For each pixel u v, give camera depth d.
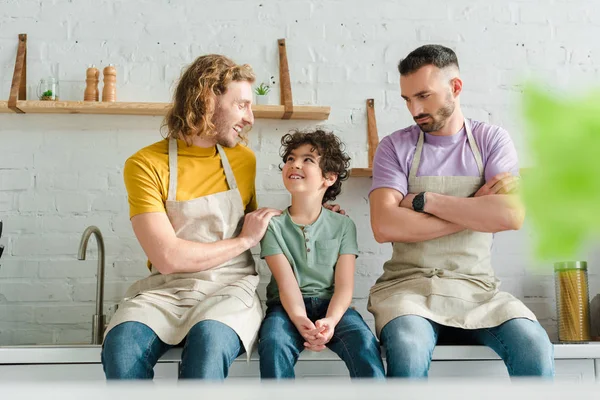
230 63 2.09
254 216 2.00
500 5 2.66
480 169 2.09
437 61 2.08
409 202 2.04
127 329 1.72
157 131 2.51
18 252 2.42
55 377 1.88
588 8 2.68
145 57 2.54
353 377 1.75
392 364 1.73
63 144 2.47
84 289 2.42
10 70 2.49
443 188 2.07
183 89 2.07
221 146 2.11
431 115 2.08
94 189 2.46
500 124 2.60
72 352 1.88
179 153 2.05
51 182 2.46
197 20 2.57
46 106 2.39
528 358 1.74
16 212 2.44
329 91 2.57
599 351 1.97
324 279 2.00
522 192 0.29
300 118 2.54
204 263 1.88
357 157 2.55
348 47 2.61
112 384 0.38
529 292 2.52
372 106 2.58
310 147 2.07
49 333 2.39
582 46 2.65
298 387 0.36
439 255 2.02
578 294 2.32
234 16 2.59
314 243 2.02
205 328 1.71
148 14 2.56
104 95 2.44
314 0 2.62
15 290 2.41
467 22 2.64
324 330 1.79
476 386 0.36
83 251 2.13
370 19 2.62
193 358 1.65
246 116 2.08
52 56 2.52
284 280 1.94
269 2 2.60
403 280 2.01
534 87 0.28
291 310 1.87
